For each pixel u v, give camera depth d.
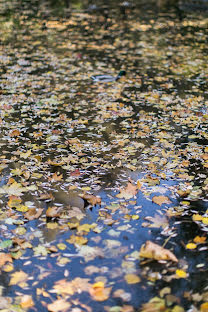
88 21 10.02
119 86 5.68
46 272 2.29
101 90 5.51
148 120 4.54
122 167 3.48
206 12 11.45
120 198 3.03
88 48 7.64
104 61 6.84
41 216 2.79
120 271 2.30
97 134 4.16
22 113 4.69
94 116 4.64
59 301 2.07
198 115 4.69
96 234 2.62
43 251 2.45
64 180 3.26
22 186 3.16
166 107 4.93
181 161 3.60
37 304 2.06
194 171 3.43
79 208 2.89
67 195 3.05
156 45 7.95
